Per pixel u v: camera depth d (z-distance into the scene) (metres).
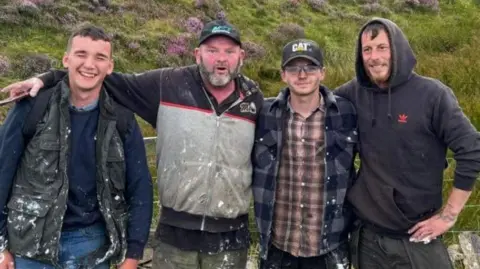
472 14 17.27
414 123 3.29
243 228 3.67
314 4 19.95
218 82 3.44
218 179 3.46
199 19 17.59
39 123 3.02
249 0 19.53
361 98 3.52
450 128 3.21
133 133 3.23
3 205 3.05
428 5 20.11
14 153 3.03
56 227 3.01
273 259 3.68
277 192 3.57
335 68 12.57
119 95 3.61
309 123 3.53
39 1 15.30
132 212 3.31
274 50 16.58
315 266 3.66
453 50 12.80
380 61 3.31
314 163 3.49
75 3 16.08
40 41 14.11
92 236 3.21
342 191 3.51
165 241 3.60
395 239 3.43
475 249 4.69
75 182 3.10
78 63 3.02
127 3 17.23
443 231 3.31
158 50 15.37
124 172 3.22
